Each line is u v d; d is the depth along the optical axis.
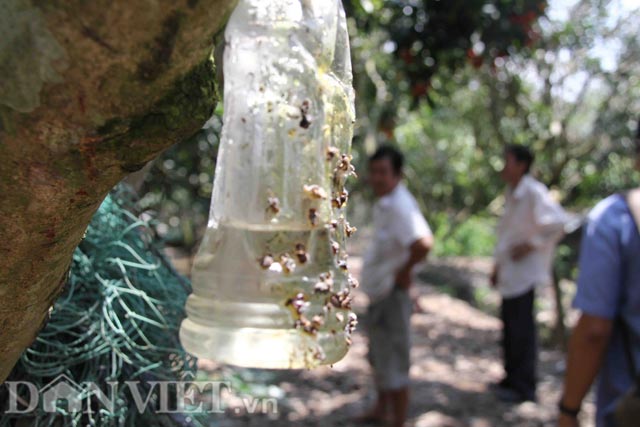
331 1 0.65
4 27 0.50
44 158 0.55
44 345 1.10
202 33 0.51
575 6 7.22
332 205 0.68
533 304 4.02
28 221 0.59
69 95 0.51
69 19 0.48
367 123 5.87
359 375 4.37
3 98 0.52
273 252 0.64
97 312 1.16
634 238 1.70
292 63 0.63
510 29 3.76
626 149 7.71
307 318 0.64
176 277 1.41
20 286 0.65
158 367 1.22
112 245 1.22
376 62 5.37
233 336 0.63
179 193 4.18
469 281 9.35
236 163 0.64
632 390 1.56
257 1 0.63
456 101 8.89
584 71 7.38
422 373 4.67
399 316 3.16
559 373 4.89
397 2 3.82
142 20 0.48
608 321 1.72
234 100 0.64
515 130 8.45
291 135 0.63
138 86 0.52
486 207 10.13
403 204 3.12
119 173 0.58
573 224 6.65
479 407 3.94
